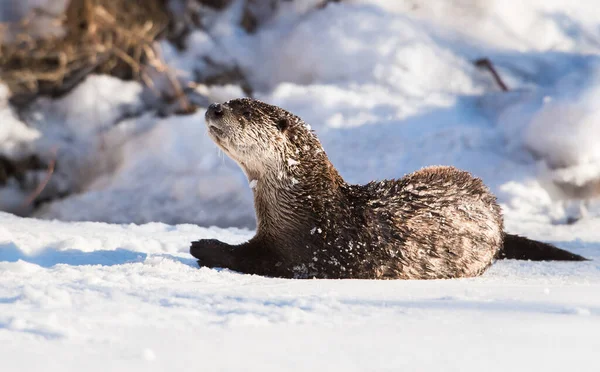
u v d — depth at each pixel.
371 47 37.34
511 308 10.01
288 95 35.53
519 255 19.48
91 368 6.82
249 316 9.09
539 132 31.70
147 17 40.62
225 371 6.93
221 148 16.39
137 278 12.48
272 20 41.25
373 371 7.09
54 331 8.09
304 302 10.23
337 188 15.91
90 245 17.30
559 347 8.00
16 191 35.41
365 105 34.78
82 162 36.06
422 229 15.86
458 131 32.66
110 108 37.44
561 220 29.16
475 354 7.70
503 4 40.31
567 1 41.88
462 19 39.78
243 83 39.22
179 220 31.83
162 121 35.28
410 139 32.78
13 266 13.38
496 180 30.70
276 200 15.70
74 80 38.41
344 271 15.41
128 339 8.00
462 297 10.91
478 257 16.52
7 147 35.53
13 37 38.97
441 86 36.44
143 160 34.03
